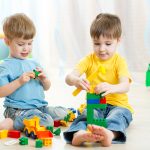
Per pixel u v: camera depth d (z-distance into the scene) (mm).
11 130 1547
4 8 3324
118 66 1616
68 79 1511
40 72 1640
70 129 1368
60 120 1677
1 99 2383
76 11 3209
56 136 1480
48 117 1577
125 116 1527
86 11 3178
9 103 1607
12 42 1646
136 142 1387
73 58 3258
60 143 1375
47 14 3299
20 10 3326
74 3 3209
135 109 2004
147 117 1818
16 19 1633
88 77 1542
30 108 1616
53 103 2223
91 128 1271
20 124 1561
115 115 1473
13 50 1661
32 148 1315
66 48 3266
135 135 1492
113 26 1563
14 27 1613
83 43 3217
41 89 1685
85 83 1449
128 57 2986
